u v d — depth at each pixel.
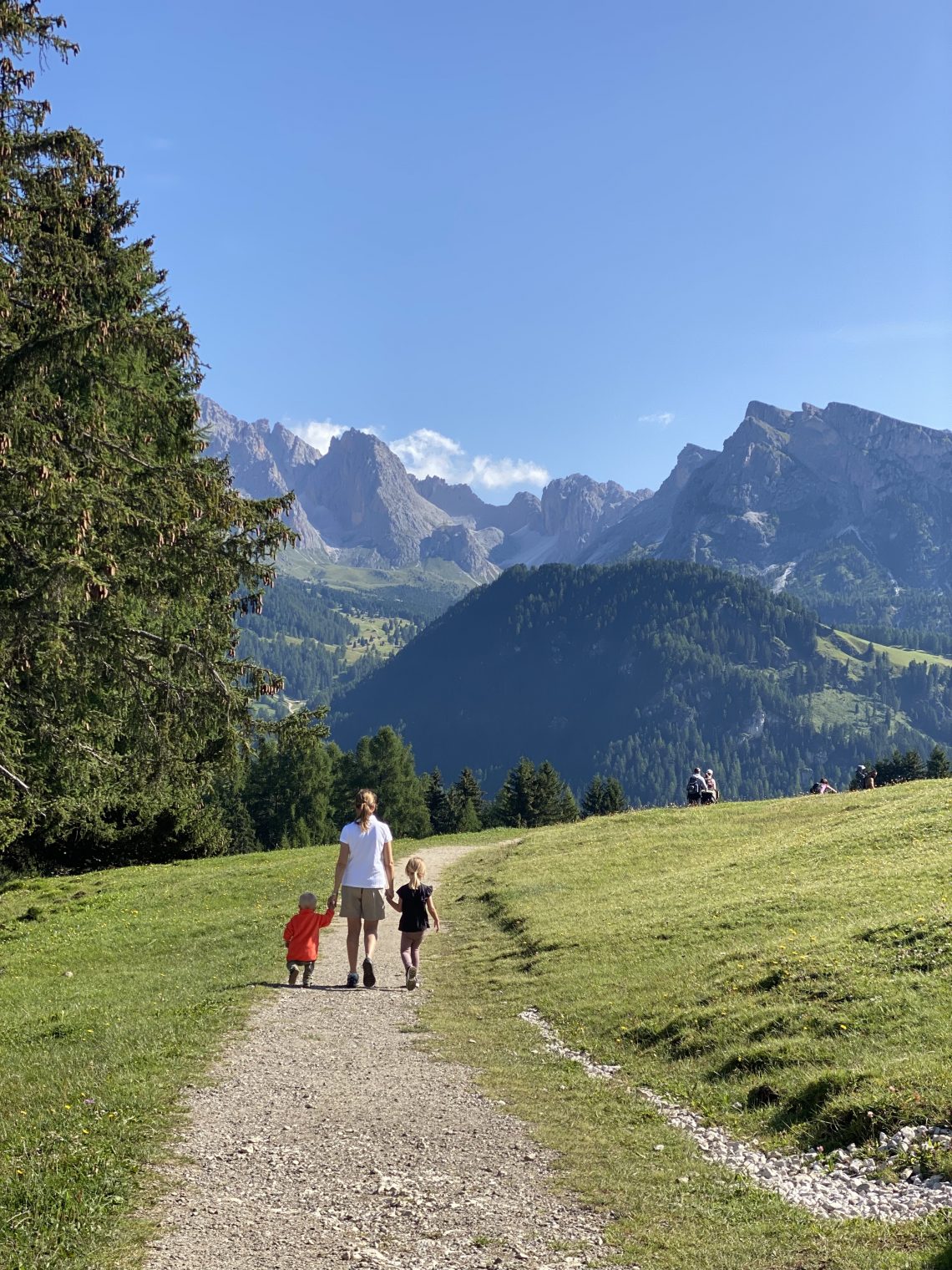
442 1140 10.60
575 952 22.67
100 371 20.83
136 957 27.25
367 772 127.06
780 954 18.06
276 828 113.00
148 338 18.86
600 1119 11.82
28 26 17.39
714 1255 7.69
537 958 22.84
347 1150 10.08
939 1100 10.45
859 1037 13.26
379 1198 8.74
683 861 35.72
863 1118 10.55
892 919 18.52
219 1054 13.90
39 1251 7.16
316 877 39.22
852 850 29.33
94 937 30.31
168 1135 10.15
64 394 20.81
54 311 18.09
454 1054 14.84
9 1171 8.79
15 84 17.98
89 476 19.56
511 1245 7.84
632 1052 15.32
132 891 40.03
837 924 19.83
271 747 28.28
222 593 26.53
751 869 29.94
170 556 22.62
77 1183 8.45
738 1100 12.49
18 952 28.64
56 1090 12.03
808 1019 14.38
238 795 109.75
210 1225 7.87
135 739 25.08
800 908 22.17
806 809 43.25
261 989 18.97
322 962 23.41
